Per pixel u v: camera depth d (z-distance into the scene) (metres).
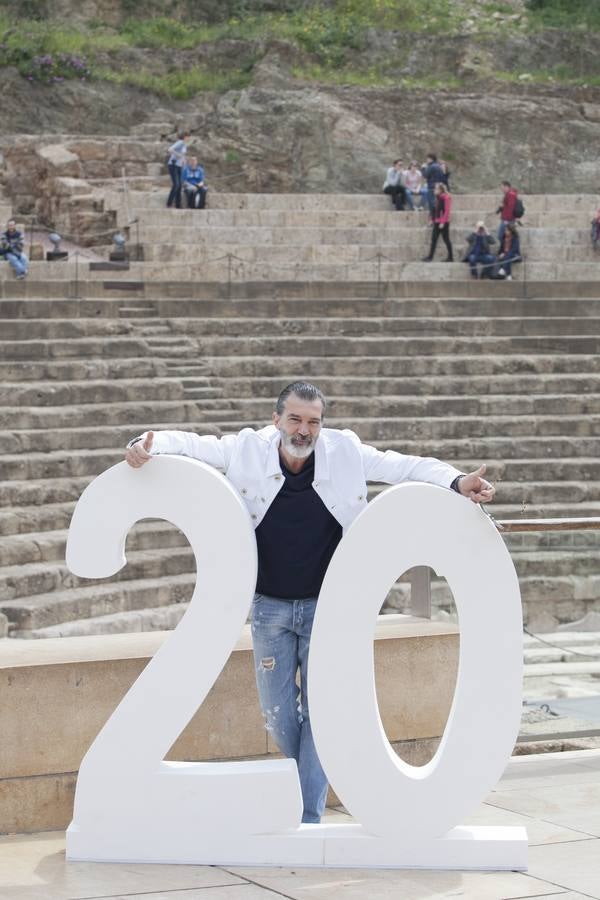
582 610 8.56
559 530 8.32
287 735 6.22
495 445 20.11
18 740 6.44
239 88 36.44
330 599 5.87
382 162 34.59
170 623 14.91
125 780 5.93
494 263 27.77
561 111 36.12
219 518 5.90
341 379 21.27
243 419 20.03
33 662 6.55
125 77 35.94
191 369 20.80
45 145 32.38
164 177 32.31
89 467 17.36
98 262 26.94
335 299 23.97
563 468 19.75
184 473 5.92
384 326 23.16
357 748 5.88
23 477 16.64
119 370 20.06
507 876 5.79
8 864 5.90
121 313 22.61
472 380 21.72
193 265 27.55
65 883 5.60
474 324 23.42
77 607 14.27
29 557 14.88
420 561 5.93
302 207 30.78
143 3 39.88
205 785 5.93
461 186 34.88
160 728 5.91
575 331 23.67
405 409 20.91
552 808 6.95
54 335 20.78
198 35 38.50
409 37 39.31
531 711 8.89
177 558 16.03
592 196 31.98
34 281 23.66
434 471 6.09
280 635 6.12
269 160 34.19
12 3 38.75
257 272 27.89
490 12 41.94
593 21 41.66
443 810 5.90
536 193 35.22
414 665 7.34
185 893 5.48
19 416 17.84
